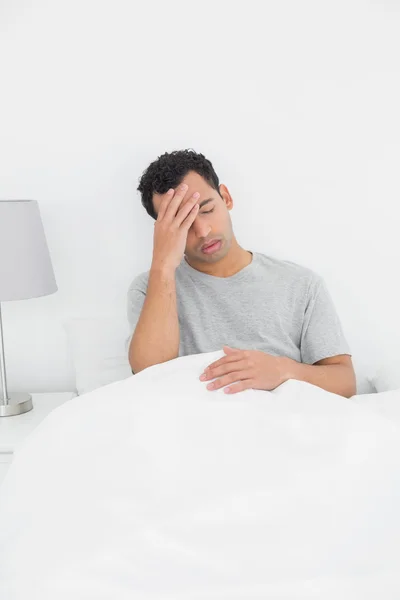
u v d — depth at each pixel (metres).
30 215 1.84
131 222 2.08
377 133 2.01
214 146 2.04
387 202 2.04
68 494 1.13
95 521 1.06
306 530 1.05
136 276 2.08
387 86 1.99
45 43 2.01
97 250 2.10
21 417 1.90
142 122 2.03
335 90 2.00
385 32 1.97
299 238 2.07
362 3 1.96
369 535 1.07
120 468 1.16
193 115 2.02
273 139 2.02
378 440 1.20
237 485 1.11
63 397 2.08
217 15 1.97
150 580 0.98
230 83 2.00
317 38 1.98
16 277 1.81
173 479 1.13
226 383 1.39
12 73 2.02
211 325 1.76
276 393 1.40
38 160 2.06
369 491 1.12
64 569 0.99
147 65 2.01
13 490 1.20
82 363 2.02
